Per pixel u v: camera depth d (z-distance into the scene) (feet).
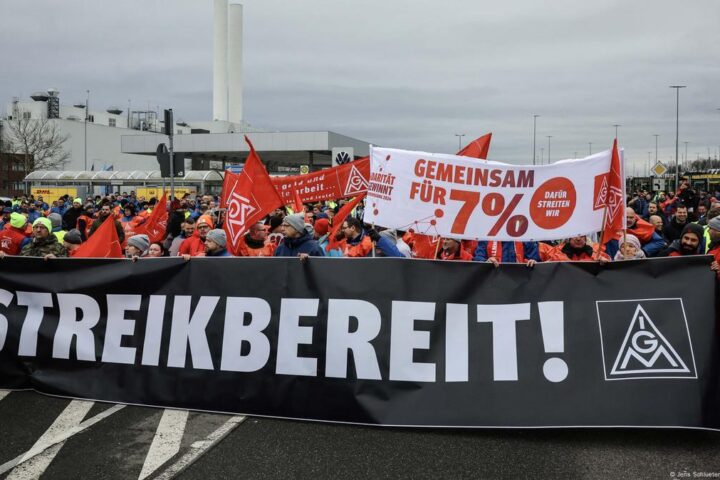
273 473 14.19
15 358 19.94
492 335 16.85
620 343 16.33
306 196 38.55
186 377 18.35
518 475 14.03
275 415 17.57
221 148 155.63
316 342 17.51
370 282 17.46
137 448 15.61
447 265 17.24
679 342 16.10
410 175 19.65
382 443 15.80
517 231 18.89
